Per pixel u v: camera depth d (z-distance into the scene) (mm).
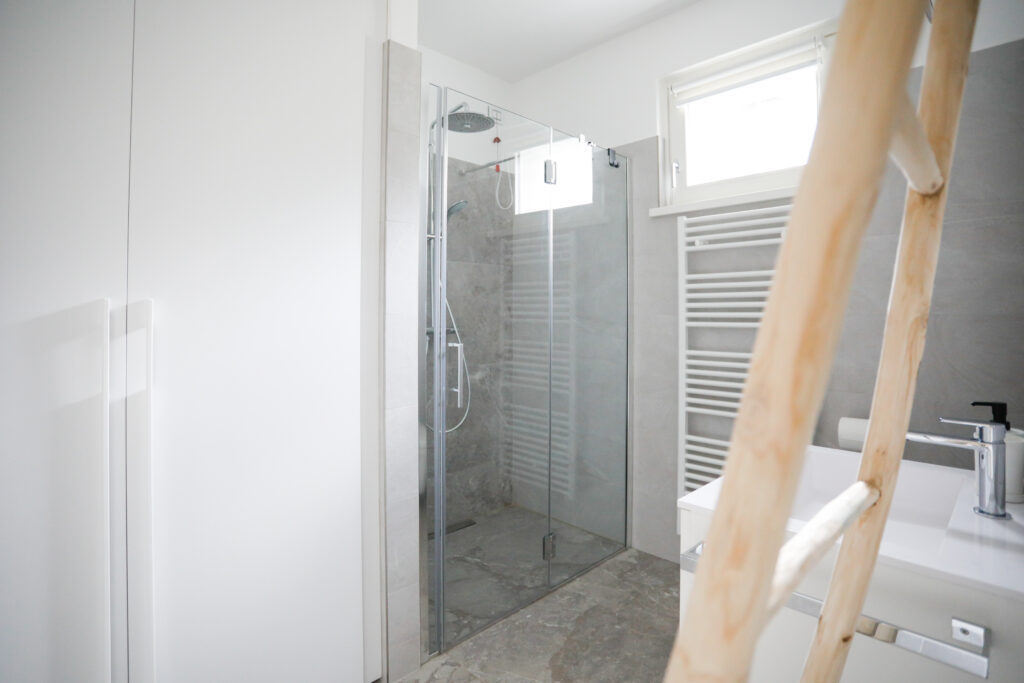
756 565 211
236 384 1342
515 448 2123
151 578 1184
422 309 1770
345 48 1535
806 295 210
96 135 1124
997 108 1572
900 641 870
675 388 2434
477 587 1989
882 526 460
